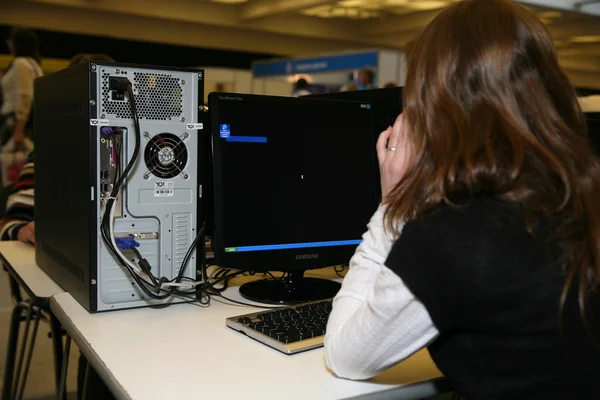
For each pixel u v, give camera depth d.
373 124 1.49
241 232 1.29
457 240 0.72
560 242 0.73
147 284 1.20
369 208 1.46
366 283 0.88
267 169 1.33
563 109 0.80
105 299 1.18
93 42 11.46
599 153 1.53
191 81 1.22
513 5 0.82
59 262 1.36
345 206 1.43
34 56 4.76
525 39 0.78
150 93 1.18
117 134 1.16
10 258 1.68
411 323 0.75
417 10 9.98
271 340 1.01
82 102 1.15
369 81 7.12
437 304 0.72
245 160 1.30
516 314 0.71
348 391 0.85
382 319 0.77
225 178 1.27
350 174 1.44
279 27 10.55
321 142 1.40
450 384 0.86
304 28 10.91
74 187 1.23
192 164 1.24
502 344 0.73
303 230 1.36
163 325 1.12
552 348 0.71
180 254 1.25
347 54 7.67
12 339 1.93
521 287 0.71
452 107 0.78
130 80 1.15
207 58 12.76
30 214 1.99
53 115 1.36
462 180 0.76
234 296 1.35
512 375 0.73
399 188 0.82
